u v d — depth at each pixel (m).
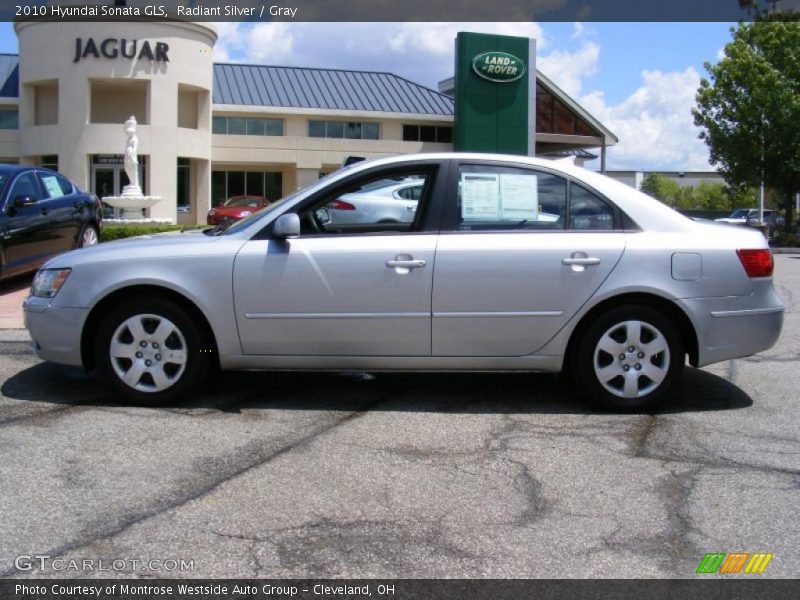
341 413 5.32
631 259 5.25
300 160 39.97
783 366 6.91
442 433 4.91
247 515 3.67
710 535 3.56
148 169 33.03
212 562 3.24
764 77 30.45
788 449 4.70
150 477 4.10
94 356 5.56
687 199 92.25
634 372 5.33
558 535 3.54
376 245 5.23
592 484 4.12
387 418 5.21
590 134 43.00
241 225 5.54
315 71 44.88
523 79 38.12
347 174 5.38
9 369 6.32
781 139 30.73
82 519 3.59
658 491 4.04
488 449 4.63
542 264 5.22
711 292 5.30
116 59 32.28
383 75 45.84
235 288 5.22
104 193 33.12
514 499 3.92
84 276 5.31
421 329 5.24
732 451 4.66
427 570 3.21
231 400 5.58
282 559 3.28
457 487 4.05
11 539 3.39
